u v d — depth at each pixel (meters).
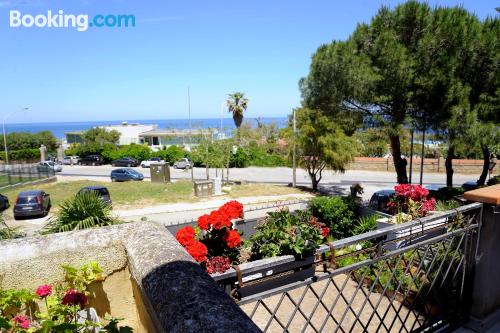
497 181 14.14
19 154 44.81
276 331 4.54
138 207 18.70
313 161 22.66
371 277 5.54
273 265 2.41
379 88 10.34
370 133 12.28
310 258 2.62
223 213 4.09
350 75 10.11
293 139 22.55
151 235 2.18
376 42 10.21
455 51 9.67
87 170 39.19
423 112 10.37
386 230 2.85
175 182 27.64
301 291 5.67
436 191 13.29
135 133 61.84
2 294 1.86
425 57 9.74
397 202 7.53
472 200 3.48
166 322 1.20
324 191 23.36
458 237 3.64
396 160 12.48
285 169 37.28
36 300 2.04
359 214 11.09
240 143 34.97
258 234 4.05
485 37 9.46
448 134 10.23
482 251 3.53
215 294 1.34
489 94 10.01
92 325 1.89
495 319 3.66
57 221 7.67
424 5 10.20
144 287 1.56
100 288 2.17
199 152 27.42
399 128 10.16
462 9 10.27
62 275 2.09
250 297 2.30
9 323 1.76
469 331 3.62
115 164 42.66
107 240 2.19
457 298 3.71
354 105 11.41
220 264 3.15
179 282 1.45
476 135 9.42
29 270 2.01
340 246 2.64
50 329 1.85
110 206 8.33
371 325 4.55
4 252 1.99
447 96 9.41
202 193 21.50
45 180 27.89
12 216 17.45
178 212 17.66
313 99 12.05
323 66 10.77
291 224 3.81
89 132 56.34
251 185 25.81
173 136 51.56
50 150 54.56
